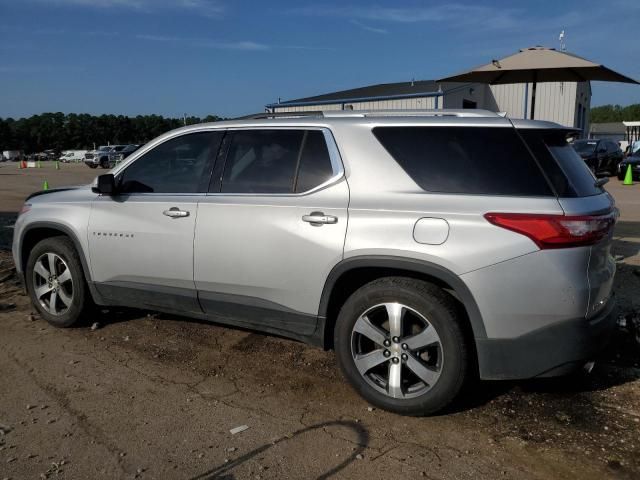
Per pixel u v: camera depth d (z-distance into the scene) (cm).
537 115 3148
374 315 360
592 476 289
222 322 427
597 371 414
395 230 341
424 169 351
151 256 439
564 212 315
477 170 339
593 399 372
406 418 350
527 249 315
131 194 461
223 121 439
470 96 2977
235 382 401
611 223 341
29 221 509
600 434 329
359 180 364
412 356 344
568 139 365
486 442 322
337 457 308
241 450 315
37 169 4462
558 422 343
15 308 568
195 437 329
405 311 344
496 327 323
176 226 426
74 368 424
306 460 305
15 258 533
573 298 314
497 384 394
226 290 409
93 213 472
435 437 328
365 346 371
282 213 381
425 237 333
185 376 411
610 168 2508
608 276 340
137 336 489
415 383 356
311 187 380
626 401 368
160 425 342
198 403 370
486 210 325
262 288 392
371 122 375
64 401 372
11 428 338
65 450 315
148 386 395
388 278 351
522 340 321
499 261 318
